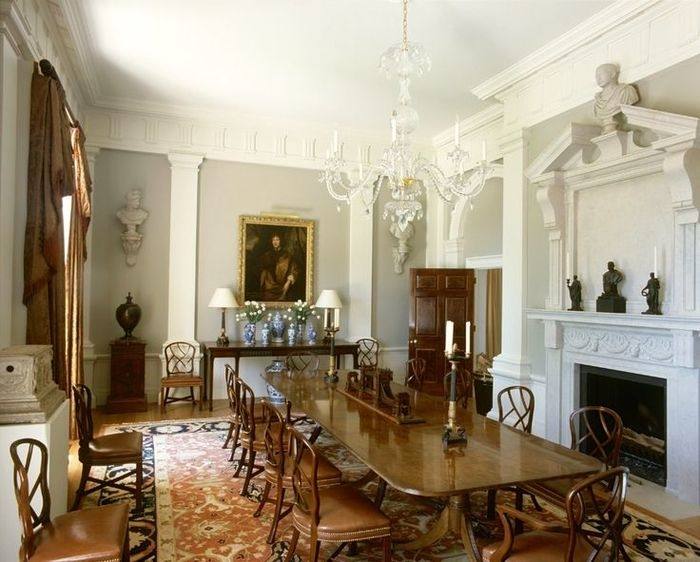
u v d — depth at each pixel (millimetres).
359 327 7484
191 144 6711
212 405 6117
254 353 6309
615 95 4039
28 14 3488
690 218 3602
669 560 2840
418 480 2221
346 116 6801
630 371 4035
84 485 3332
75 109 5703
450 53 4832
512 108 5371
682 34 3676
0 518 2486
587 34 4309
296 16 4238
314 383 4383
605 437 4500
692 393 3568
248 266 6930
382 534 2410
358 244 7508
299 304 6949
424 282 7340
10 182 3176
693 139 3381
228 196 6918
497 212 7598
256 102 6305
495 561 2166
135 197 6402
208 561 2775
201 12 4188
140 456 3412
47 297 3455
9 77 3125
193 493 3686
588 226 4598
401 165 4109
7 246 3123
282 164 7117
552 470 2379
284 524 3215
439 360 7305
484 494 3775
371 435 2885
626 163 4039
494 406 5406
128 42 4730
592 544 2039
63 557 2082
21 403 2566
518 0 3924
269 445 3074
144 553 2844
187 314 6613
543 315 4715
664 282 3877
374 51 4852
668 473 3760
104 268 6363
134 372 6051
